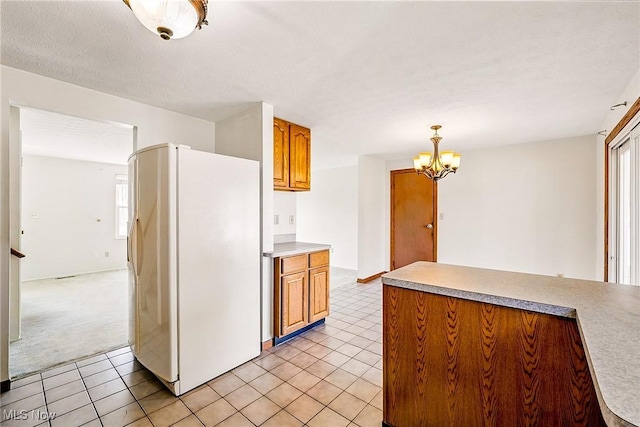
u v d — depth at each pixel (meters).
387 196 5.46
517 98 2.40
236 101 2.50
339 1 1.29
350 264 6.16
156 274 1.94
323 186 6.60
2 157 1.90
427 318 1.49
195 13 1.06
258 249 2.46
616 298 1.25
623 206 2.70
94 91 2.26
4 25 1.46
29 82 1.97
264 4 1.31
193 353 1.97
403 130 3.36
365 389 1.97
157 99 2.45
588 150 3.54
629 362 0.71
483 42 1.61
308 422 1.66
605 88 2.20
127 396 1.88
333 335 2.88
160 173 1.91
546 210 3.82
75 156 5.22
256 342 2.42
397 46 1.66
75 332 2.88
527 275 1.65
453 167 2.99
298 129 3.13
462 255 4.51
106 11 1.37
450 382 1.42
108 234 5.97
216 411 1.75
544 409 1.19
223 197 2.17
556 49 1.67
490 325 1.31
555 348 1.17
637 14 1.36
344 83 2.14
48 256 5.28
